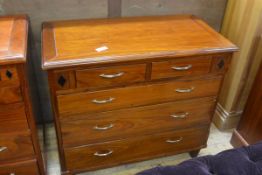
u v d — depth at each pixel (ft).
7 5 5.16
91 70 4.18
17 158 4.70
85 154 5.14
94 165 5.38
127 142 5.29
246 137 6.18
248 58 5.99
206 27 5.38
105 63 4.13
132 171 5.89
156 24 5.36
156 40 4.73
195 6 6.27
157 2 5.95
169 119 5.27
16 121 4.28
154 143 5.53
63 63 3.94
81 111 4.57
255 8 5.55
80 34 4.76
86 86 4.32
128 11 5.88
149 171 3.40
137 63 4.33
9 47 3.81
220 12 6.55
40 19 5.47
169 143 5.67
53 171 5.74
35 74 5.97
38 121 6.53
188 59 4.57
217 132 6.98
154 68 4.49
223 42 4.82
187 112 5.31
